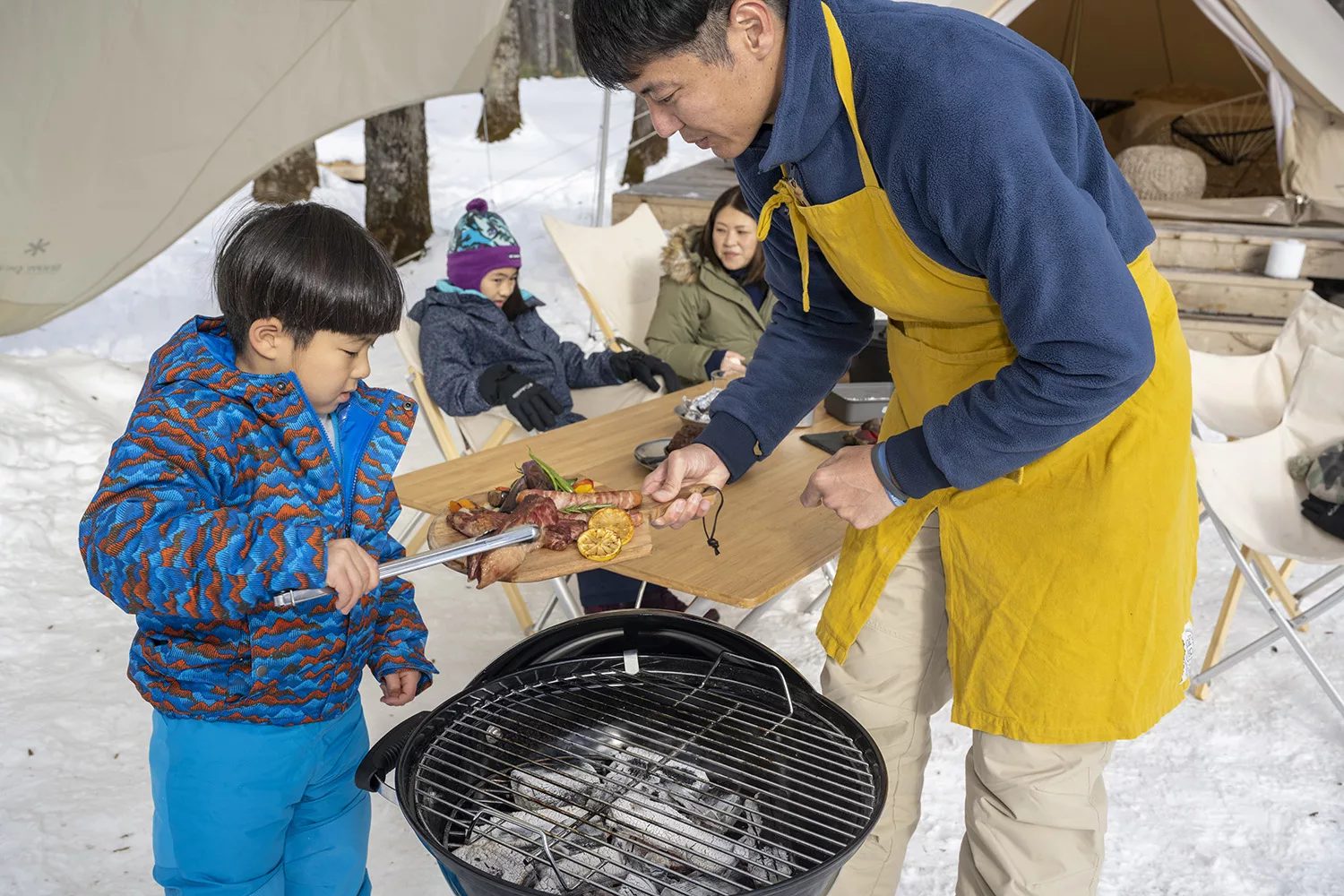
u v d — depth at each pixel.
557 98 13.90
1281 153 6.65
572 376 4.08
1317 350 3.15
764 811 1.53
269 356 1.49
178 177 4.98
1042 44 9.25
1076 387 1.36
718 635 1.78
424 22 5.41
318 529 1.40
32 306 4.89
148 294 6.16
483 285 3.82
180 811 1.57
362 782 1.53
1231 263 6.42
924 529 1.85
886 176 1.44
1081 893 1.78
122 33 4.67
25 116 4.64
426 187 7.56
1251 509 3.01
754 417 1.99
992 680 1.72
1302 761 2.79
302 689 1.57
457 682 3.03
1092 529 1.60
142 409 1.42
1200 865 2.42
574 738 1.66
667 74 1.41
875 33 1.40
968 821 1.85
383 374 5.54
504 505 2.09
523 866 1.47
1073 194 1.32
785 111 1.44
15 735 2.71
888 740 1.96
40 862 2.28
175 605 1.36
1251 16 6.16
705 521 2.28
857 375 3.16
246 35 4.94
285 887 1.78
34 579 3.48
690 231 4.17
